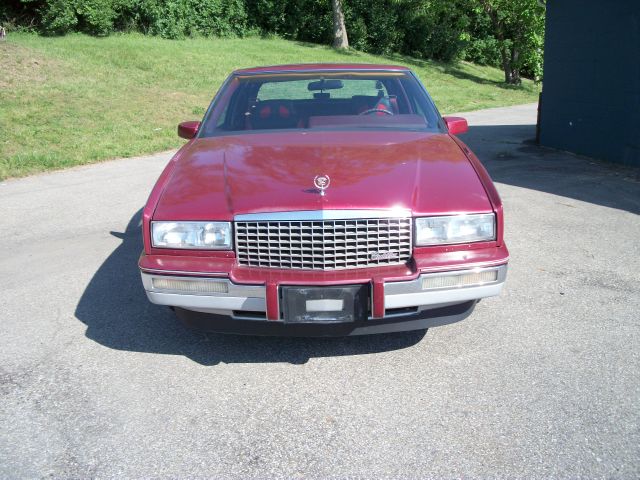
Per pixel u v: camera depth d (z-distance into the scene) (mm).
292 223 3029
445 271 3020
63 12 18547
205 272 3035
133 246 5504
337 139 3891
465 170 3422
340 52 26750
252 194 3158
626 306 4070
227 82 4695
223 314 3189
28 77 14047
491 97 22719
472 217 3107
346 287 2963
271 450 2676
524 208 6523
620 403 2959
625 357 3402
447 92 22891
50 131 10797
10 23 18703
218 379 3270
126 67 16969
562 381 3170
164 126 12227
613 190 7207
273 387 3189
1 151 9469
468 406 2975
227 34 25766
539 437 2719
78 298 4355
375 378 3258
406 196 3123
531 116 16469
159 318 4020
